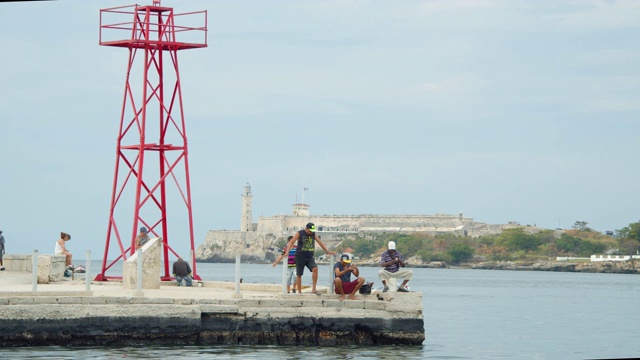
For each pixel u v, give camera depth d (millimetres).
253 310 51219
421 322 53625
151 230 67562
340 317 52500
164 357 46812
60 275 65938
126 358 46250
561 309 110125
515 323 85500
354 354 50188
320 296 52906
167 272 67625
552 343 65875
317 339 52219
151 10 68125
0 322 47406
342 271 53125
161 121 69188
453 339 67062
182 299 50344
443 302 125438
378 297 54375
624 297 146375
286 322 51688
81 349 48188
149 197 66812
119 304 49250
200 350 49250
